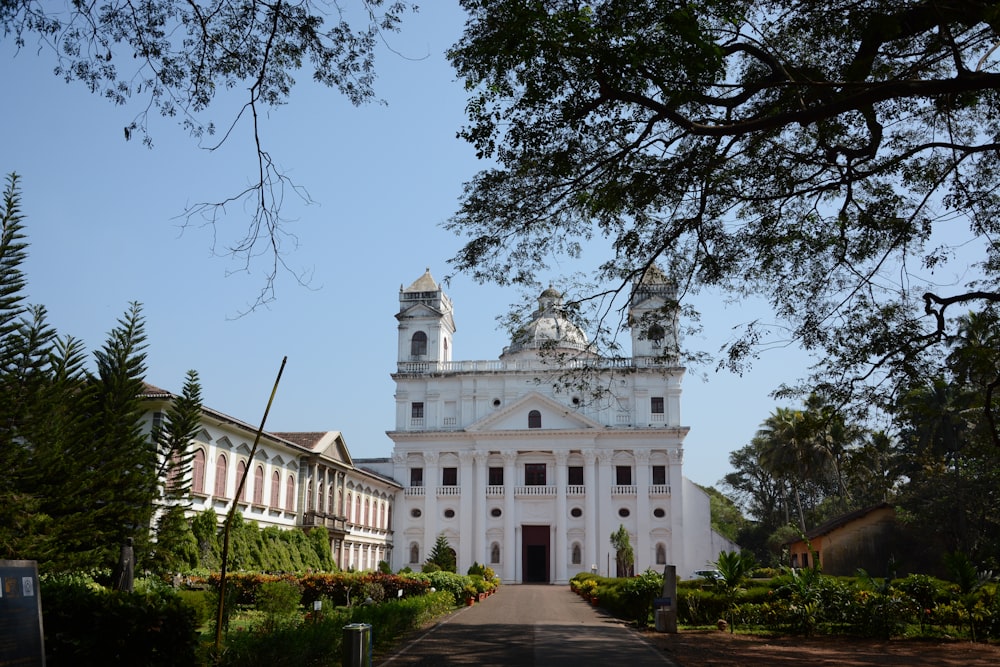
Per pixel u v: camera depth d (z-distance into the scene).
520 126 13.15
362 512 59.19
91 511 28.08
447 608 28.33
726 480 85.94
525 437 65.56
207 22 10.07
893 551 43.19
